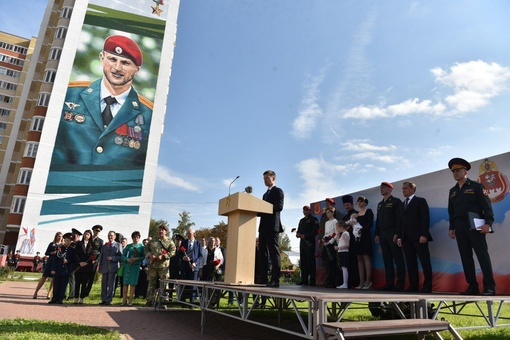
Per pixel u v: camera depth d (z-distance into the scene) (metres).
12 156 41.28
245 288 4.79
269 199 6.08
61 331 5.26
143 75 34.06
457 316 9.16
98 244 10.55
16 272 23.94
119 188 30.50
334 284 8.21
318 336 3.30
